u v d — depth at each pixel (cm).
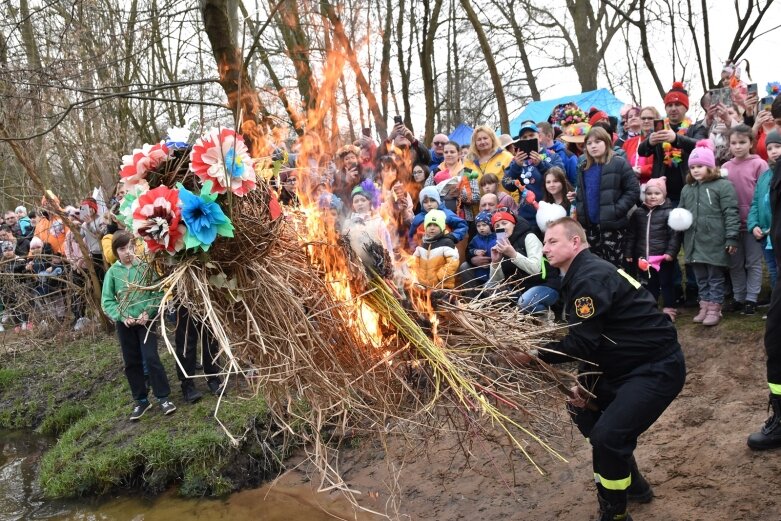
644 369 294
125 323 546
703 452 369
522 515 365
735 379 430
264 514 435
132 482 506
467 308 302
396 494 418
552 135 582
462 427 328
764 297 516
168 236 215
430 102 865
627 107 652
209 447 493
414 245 501
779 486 321
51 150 809
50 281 827
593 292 290
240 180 224
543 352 302
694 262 489
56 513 493
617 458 287
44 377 751
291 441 495
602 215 503
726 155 529
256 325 225
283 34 626
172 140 237
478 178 553
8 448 646
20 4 639
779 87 568
